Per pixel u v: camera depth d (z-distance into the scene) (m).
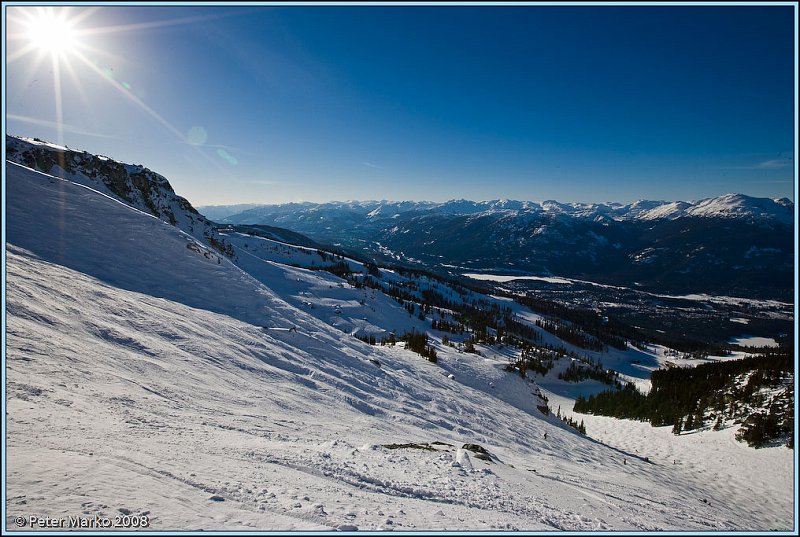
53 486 5.29
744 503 27.50
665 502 17.55
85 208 42.78
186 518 5.23
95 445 7.04
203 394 14.24
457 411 29.16
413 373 38.38
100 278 29.55
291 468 8.36
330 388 22.66
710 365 77.56
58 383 9.95
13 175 42.44
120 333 17.47
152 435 8.46
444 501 8.38
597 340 192.50
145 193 92.38
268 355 24.53
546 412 59.06
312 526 5.68
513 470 14.05
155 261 38.88
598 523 9.29
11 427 6.80
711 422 49.41
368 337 81.88
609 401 74.44
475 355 81.44
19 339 11.87
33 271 21.53
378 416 21.00
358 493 7.70
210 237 101.00
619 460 32.62
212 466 7.37
